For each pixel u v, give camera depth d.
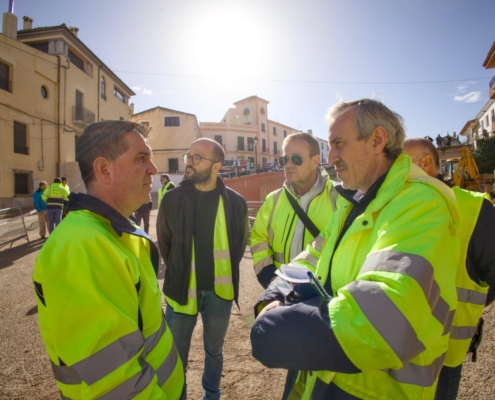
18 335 3.33
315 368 0.85
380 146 1.13
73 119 22.17
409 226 0.89
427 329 0.81
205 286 2.21
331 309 0.85
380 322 0.76
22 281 5.23
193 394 2.42
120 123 1.16
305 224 2.08
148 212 8.34
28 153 18.73
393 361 0.76
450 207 1.00
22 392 2.41
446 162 23.47
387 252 0.86
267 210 2.36
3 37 17.08
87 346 0.86
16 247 8.10
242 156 46.22
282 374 2.65
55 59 20.81
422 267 0.81
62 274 0.90
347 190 1.41
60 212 8.72
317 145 2.20
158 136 36.31
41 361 2.83
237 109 50.75
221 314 2.23
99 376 0.86
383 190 1.05
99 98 25.67
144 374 0.94
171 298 2.15
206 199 2.30
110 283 0.93
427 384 0.93
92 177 1.14
